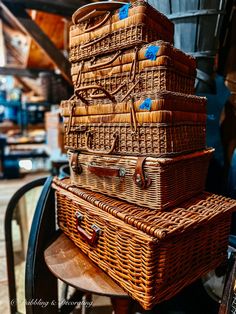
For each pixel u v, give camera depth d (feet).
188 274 2.51
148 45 2.46
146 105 2.37
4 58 16.99
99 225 2.65
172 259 2.28
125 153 2.64
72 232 3.21
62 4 7.47
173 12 3.56
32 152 15.51
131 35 2.55
